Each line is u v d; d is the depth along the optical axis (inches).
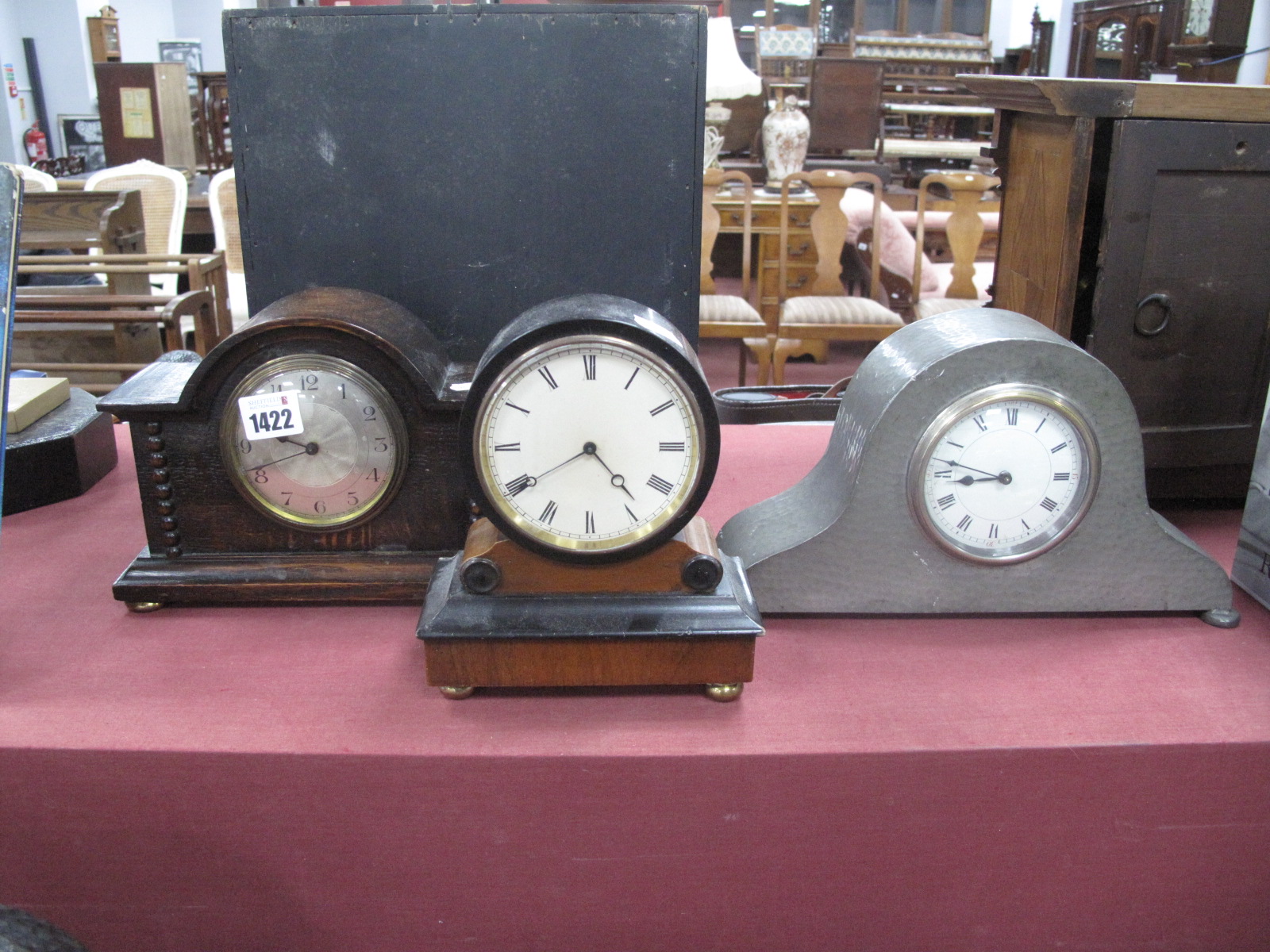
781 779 40.5
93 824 41.3
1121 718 42.3
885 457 46.6
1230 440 57.3
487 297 56.1
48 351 119.4
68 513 62.5
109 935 43.8
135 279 132.9
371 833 41.5
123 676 45.3
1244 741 40.7
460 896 43.0
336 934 43.8
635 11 51.8
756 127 255.1
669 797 40.8
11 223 46.1
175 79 252.7
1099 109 51.6
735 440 75.2
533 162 53.9
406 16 51.8
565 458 41.5
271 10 51.7
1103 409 46.1
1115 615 50.7
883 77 262.8
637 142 53.6
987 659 46.9
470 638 42.1
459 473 49.5
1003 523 47.6
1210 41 225.5
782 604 49.1
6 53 316.8
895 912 43.8
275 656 47.1
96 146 320.5
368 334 46.4
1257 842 42.8
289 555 50.8
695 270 55.8
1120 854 42.8
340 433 48.0
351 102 52.9
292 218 54.6
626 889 42.9
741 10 346.3
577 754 40.0
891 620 50.3
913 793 41.1
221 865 42.2
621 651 42.6
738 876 42.7
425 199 54.4
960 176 157.8
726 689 43.3
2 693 43.9
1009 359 45.3
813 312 157.9
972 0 363.3
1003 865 42.9
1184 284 54.3
